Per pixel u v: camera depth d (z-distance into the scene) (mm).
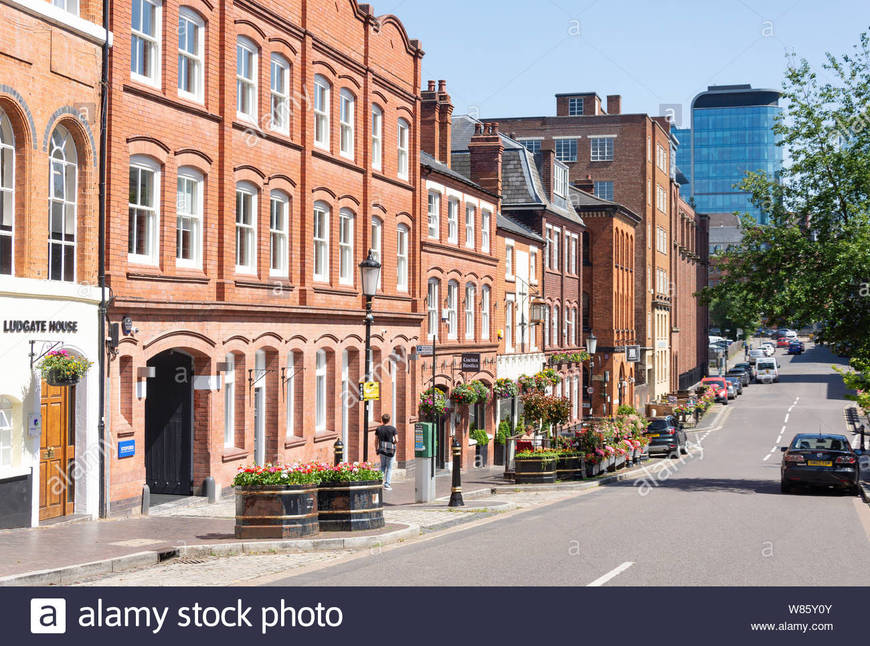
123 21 19094
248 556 14781
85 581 12609
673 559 13781
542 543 15523
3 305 16094
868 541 16031
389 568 13133
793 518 19438
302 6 25812
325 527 16500
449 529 18141
